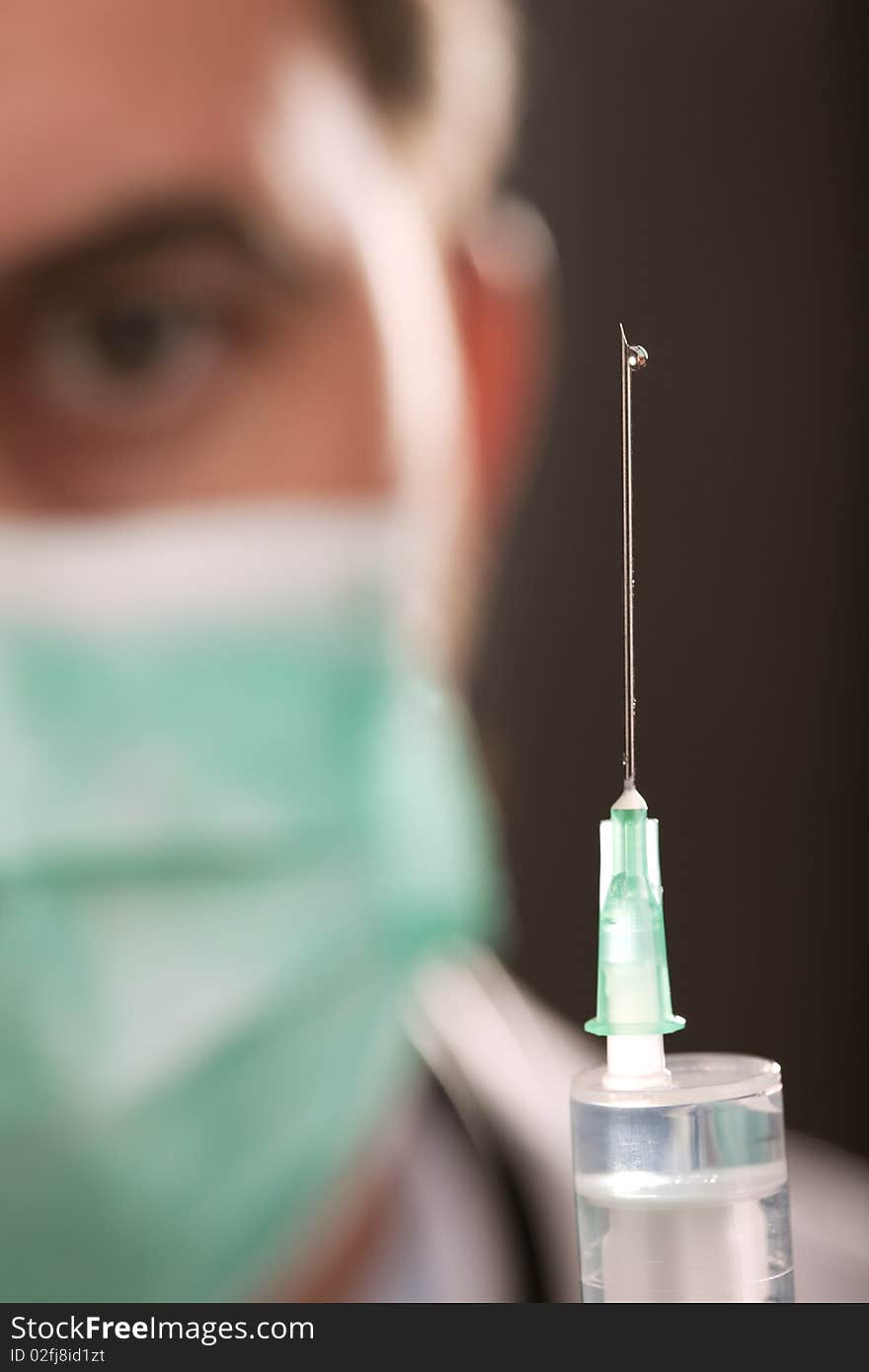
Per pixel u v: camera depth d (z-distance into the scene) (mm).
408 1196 600
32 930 581
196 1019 590
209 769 595
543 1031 621
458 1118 608
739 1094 339
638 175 657
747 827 664
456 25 631
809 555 672
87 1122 581
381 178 617
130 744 590
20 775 583
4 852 579
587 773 640
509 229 638
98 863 586
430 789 621
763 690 667
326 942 605
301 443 600
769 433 668
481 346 634
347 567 605
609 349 651
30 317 576
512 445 638
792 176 674
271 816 600
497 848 627
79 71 579
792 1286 343
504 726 632
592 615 644
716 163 666
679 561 657
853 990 675
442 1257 597
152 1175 583
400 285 617
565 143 648
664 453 655
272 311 595
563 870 633
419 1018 613
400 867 615
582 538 643
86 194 579
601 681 644
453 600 628
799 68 677
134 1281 581
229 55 592
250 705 598
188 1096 588
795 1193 660
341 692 609
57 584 582
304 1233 593
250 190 593
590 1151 342
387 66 619
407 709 621
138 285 583
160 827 591
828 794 677
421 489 620
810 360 674
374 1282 591
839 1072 671
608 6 655
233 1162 589
